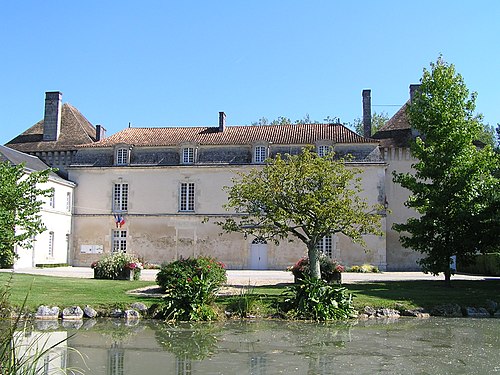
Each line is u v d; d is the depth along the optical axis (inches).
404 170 1510.8
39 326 535.8
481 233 785.6
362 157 1443.2
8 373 238.4
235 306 606.5
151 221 1503.4
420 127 842.2
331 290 611.8
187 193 1514.5
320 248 1435.8
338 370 374.6
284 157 1459.2
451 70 833.5
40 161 1521.9
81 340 470.6
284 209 737.6
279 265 1443.2
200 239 1481.3
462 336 496.1
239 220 1466.5
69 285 757.3
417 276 1142.3
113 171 1530.5
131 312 591.2
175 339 478.9
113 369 373.7
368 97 1616.6
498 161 863.1
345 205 710.5
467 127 818.2
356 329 532.1
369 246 1417.3
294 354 422.9
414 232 819.4
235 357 412.2
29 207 762.8
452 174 804.0
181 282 601.6
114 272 911.7
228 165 1481.3
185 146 1510.8
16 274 943.0
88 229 1519.4
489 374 364.8
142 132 1622.8
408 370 374.9
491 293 714.2
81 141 1631.4
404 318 602.2
